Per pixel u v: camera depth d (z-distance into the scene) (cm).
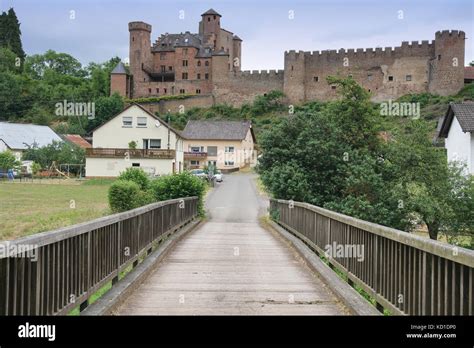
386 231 679
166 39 13038
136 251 1045
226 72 12012
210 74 12281
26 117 9756
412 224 2159
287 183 2242
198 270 1076
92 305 697
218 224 2478
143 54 12662
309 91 11412
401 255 633
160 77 12900
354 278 866
